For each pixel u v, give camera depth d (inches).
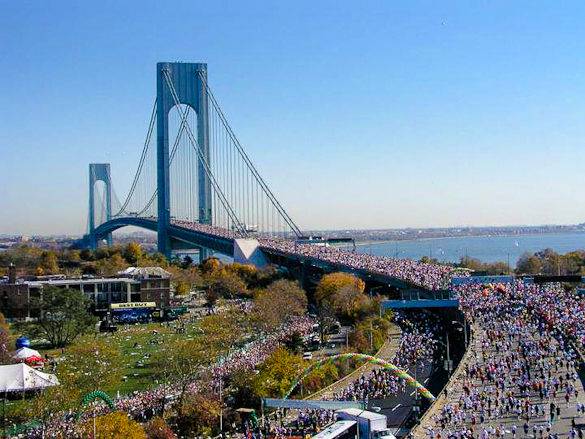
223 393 5206.7
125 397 5123.0
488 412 4387.3
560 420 4234.7
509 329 6628.9
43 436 4222.4
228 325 6978.4
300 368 5349.4
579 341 5915.4
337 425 4015.8
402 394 5388.8
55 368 5910.4
